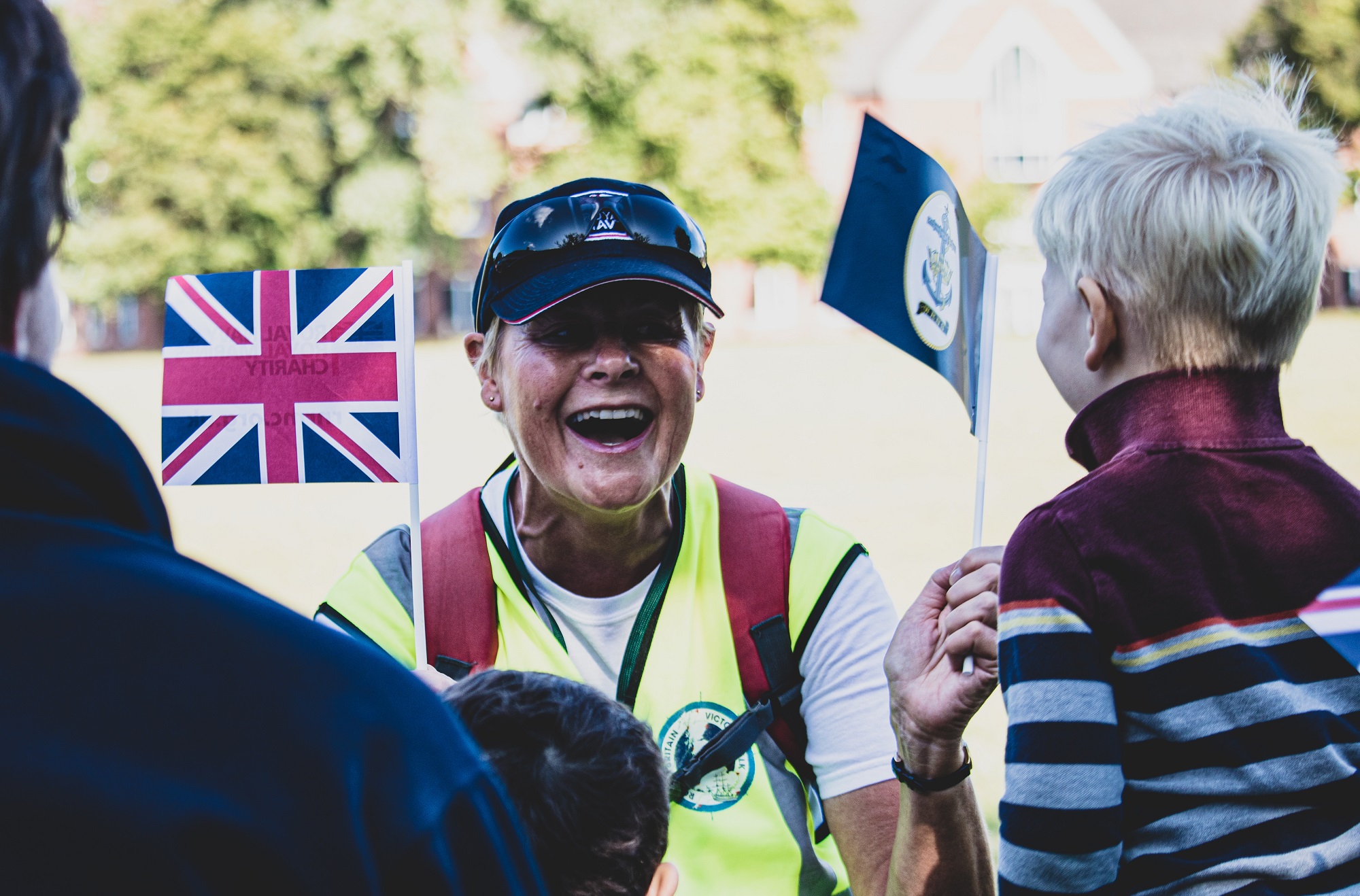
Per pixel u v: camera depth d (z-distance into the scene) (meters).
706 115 36.47
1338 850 1.27
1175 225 1.37
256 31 36.62
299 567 7.98
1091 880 1.30
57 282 0.87
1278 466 1.38
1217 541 1.33
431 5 36.16
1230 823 1.29
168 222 37.09
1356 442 12.02
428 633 1.91
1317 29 39.09
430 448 13.77
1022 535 1.41
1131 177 1.42
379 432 1.92
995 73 39.62
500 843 0.80
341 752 0.72
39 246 0.80
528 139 39.25
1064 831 1.28
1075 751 1.29
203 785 0.68
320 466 1.94
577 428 1.81
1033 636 1.34
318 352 1.95
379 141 37.81
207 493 11.84
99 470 0.74
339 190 37.19
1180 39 42.34
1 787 0.65
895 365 24.83
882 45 40.38
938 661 1.64
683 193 36.66
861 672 1.86
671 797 1.79
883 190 1.89
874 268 1.88
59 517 0.73
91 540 0.73
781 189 37.00
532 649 1.89
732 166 36.59
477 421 16.25
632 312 1.79
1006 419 16.20
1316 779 1.28
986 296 1.91
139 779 0.66
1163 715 1.31
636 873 1.25
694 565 1.90
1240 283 1.37
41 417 0.72
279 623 0.75
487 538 1.94
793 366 24.81
